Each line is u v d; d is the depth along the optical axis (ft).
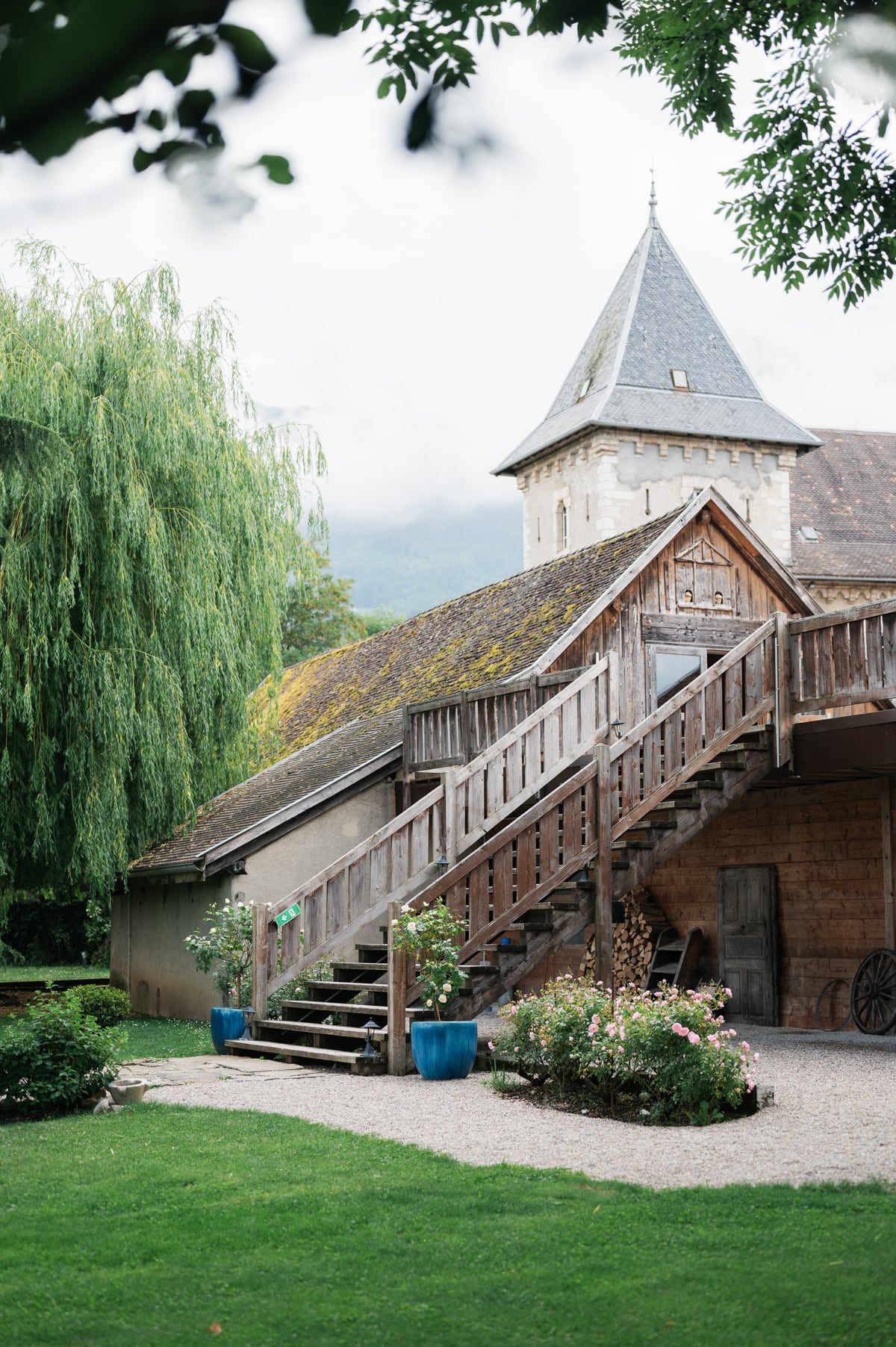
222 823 66.08
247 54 4.65
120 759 54.29
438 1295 16.92
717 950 59.06
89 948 112.06
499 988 40.98
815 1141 26.66
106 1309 16.72
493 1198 21.90
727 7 30.45
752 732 48.16
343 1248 19.26
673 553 60.18
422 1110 31.73
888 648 43.57
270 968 45.78
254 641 63.26
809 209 33.22
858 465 138.82
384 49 7.45
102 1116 31.60
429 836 45.01
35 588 52.54
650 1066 30.32
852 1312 15.61
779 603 62.39
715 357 140.87
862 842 51.39
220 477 60.13
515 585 74.02
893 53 5.26
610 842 43.21
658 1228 19.75
